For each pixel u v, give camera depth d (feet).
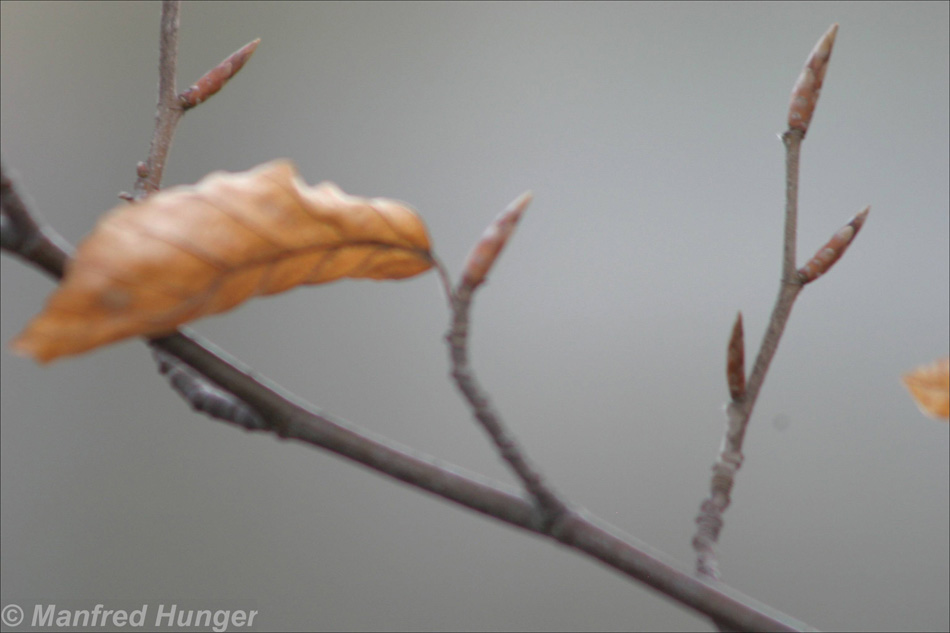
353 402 12.58
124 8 13.39
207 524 11.64
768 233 12.66
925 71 12.62
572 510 1.89
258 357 12.64
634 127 13.52
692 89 13.51
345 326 12.84
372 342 12.80
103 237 1.79
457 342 1.86
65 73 13.07
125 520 11.67
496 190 13.51
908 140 12.46
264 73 13.92
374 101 14.05
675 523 11.51
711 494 1.97
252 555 11.60
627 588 10.97
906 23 12.79
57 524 11.48
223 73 2.06
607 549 1.88
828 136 12.73
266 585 11.43
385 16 14.21
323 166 13.76
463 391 1.86
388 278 1.91
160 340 1.86
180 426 12.05
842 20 13.04
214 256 1.81
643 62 13.71
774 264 12.48
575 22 14.01
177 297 1.80
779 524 11.05
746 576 10.89
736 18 13.56
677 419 11.94
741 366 1.98
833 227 12.37
